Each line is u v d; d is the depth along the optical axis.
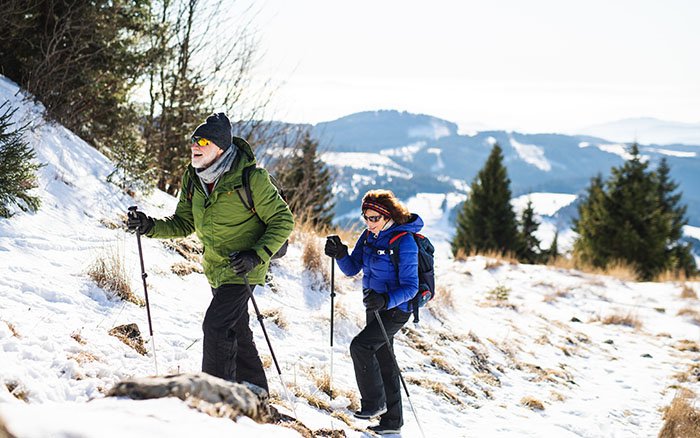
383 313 4.55
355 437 4.46
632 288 15.98
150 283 5.76
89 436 2.11
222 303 3.55
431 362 7.18
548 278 15.75
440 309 9.26
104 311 4.75
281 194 3.90
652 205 29.66
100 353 4.03
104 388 3.61
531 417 6.52
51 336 3.90
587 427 6.52
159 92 11.00
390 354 4.62
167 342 4.80
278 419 3.45
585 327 11.73
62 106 8.37
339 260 4.63
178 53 11.07
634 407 7.52
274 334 6.12
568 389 7.86
